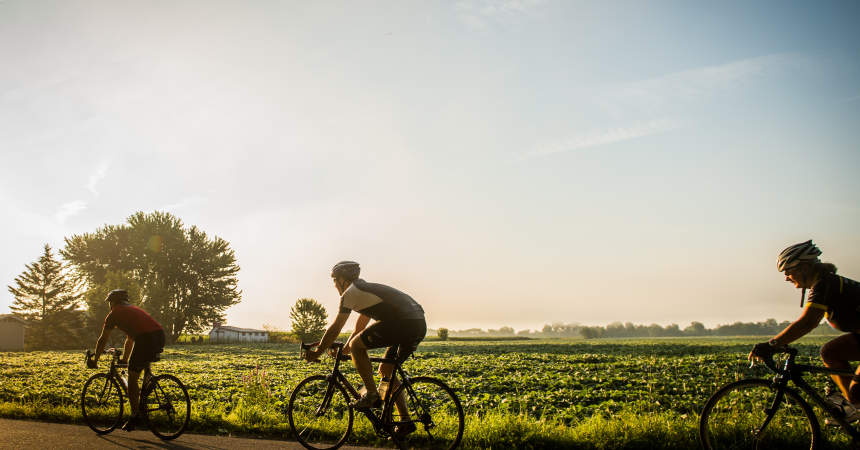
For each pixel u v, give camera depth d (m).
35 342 63.66
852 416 4.51
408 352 5.52
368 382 5.40
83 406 7.23
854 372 4.55
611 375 17.38
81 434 6.78
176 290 71.25
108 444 6.15
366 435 6.02
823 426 5.74
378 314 5.34
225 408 9.15
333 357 6.07
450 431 5.98
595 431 5.98
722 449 4.97
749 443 4.90
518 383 14.70
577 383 14.52
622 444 5.70
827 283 4.49
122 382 7.06
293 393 6.12
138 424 7.21
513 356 30.45
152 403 6.91
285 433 6.75
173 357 32.94
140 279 69.75
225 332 80.06
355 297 5.34
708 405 5.11
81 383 14.62
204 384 14.23
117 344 57.62
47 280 70.94
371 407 5.44
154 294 64.62
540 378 16.39
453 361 25.75
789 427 4.80
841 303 4.43
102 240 70.56
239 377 16.59
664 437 5.74
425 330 5.50
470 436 5.90
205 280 73.19
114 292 7.18
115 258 70.50
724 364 21.83
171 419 6.77
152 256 69.31
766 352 4.88
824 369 4.66
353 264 5.75
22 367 22.05
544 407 10.01
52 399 10.33
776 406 4.84
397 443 5.46
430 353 35.44
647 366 21.12
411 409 5.54
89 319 61.31
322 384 6.13
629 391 12.62
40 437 6.55
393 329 5.27
